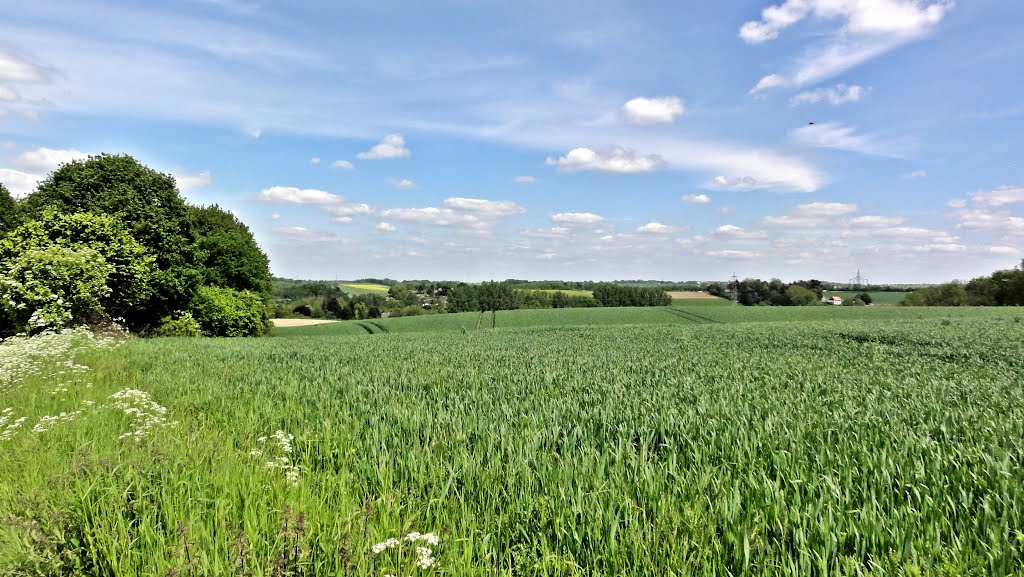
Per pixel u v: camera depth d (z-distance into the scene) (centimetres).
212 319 4428
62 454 589
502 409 805
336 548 356
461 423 707
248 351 2006
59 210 3356
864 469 503
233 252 5119
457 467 535
